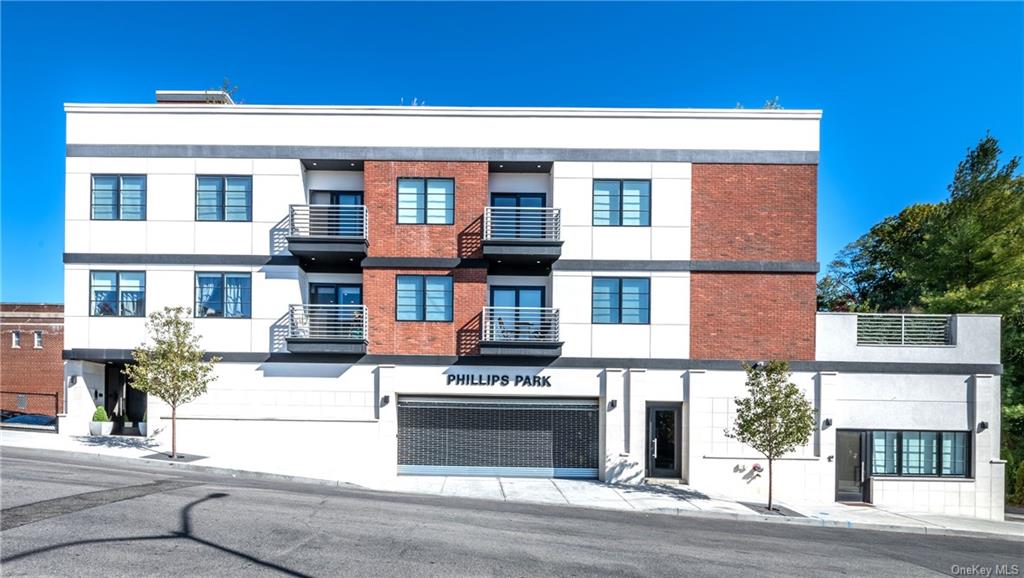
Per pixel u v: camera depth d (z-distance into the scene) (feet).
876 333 64.39
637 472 62.23
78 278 63.62
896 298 112.16
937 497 61.21
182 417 62.90
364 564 28.25
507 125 65.26
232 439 63.00
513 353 62.64
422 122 65.31
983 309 75.72
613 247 64.54
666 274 64.18
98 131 64.49
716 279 64.18
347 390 63.77
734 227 64.39
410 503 45.62
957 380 62.90
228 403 63.31
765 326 63.57
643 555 33.53
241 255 64.13
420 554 30.42
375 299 64.28
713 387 62.90
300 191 64.90
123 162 64.44
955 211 83.97
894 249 123.13
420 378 63.77
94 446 59.57
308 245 63.05
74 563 25.99
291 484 52.11
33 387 104.06
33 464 49.34
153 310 63.57
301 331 63.98
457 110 65.26
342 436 63.26
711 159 64.69
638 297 64.34
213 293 64.18
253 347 63.77
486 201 64.85
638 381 63.10
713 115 64.95
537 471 64.28
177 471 53.16
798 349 63.26
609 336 63.93
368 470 62.90
